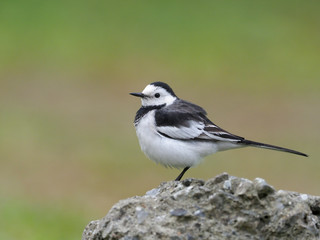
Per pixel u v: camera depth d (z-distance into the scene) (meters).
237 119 21.98
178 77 26.69
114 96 24.20
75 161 18.08
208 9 34.66
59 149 19.03
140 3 35.25
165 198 6.64
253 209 6.46
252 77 26.81
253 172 17.47
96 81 25.81
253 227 6.39
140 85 25.56
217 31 31.91
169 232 6.32
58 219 13.84
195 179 7.09
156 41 30.59
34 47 28.88
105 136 20.41
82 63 27.56
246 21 32.94
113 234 6.46
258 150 19.55
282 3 35.56
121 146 19.58
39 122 21.30
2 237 12.52
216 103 23.92
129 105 23.25
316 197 6.87
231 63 28.30
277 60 28.77
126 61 28.19
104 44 29.83
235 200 6.47
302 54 29.12
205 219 6.43
